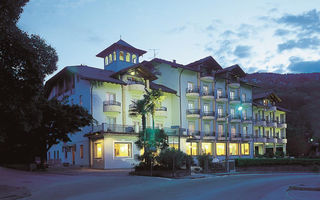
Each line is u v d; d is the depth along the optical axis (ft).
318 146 235.40
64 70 135.13
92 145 120.16
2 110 56.85
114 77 131.85
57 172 99.96
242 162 123.54
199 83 162.61
